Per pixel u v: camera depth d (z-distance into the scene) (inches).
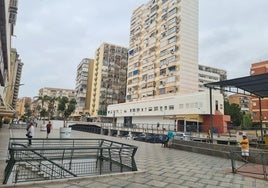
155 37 2491.4
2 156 410.3
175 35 2176.4
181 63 2075.5
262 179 320.2
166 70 2237.9
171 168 385.1
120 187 253.9
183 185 277.4
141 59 2731.3
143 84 2605.8
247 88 666.2
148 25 2655.0
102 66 3474.4
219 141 1029.8
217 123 1560.0
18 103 6550.2
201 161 478.3
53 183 254.8
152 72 2463.1
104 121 3080.7
